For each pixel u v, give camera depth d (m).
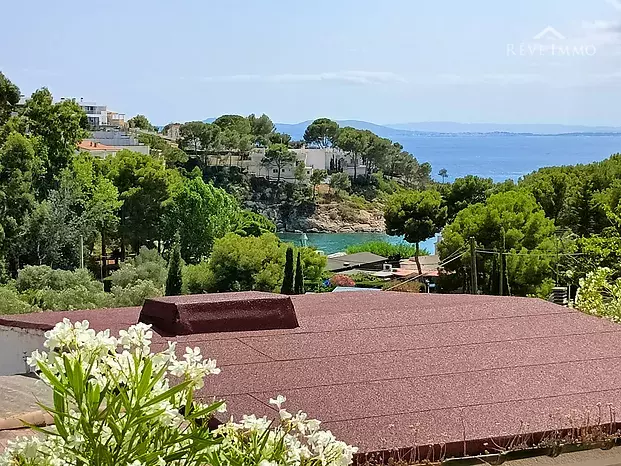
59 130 47.12
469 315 5.23
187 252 54.75
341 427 3.22
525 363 4.16
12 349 5.84
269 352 4.30
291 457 1.97
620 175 34.38
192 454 1.80
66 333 1.79
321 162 106.06
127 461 1.69
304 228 92.88
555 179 34.69
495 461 3.14
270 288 37.72
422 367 4.05
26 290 26.64
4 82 49.00
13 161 41.44
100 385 1.75
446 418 3.35
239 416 3.27
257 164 95.12
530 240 28.12
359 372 3.95
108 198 49.12
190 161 94.44
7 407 3.62
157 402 1.73
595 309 7.24
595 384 3.84
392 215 46.19
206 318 4.75
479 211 29.02
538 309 5.45
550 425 3.29
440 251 29.64
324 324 4.95
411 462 3.05
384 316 5.18
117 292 25.80
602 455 3.23
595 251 17.23
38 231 41.00
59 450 1.75
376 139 108.81
